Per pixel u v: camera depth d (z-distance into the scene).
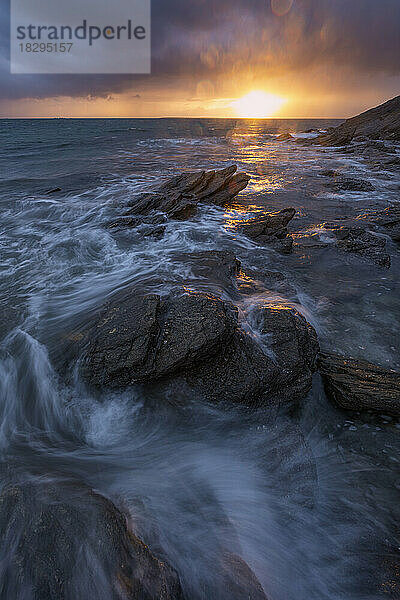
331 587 2.48
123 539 2.20
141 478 3.23
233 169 15.43
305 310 6.03
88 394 4.20
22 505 2.36
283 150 36.72
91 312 5.71
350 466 3.45
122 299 5.81
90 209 12.71
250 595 2.23
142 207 12.19
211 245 9.30
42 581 1.95
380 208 13.41
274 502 3.09
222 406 4.01
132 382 4.12
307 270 7.90
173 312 4.62
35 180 18.62
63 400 4.14
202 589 2.30
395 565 2.58
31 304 6.19
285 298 6.34
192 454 3.59
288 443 3.62
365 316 6.02
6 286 6.93
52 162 25.78
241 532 2.81
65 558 2.04
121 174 20.84
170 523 2.78
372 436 3.79
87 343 4.75
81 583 1.95
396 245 9.60
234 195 14.08
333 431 3.88
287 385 4.17
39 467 3.15
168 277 6.96
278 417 4.05
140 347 4.12
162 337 4.27
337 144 39.69
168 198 12.69
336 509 3.04
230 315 4.72
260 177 20.25
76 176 19.97
